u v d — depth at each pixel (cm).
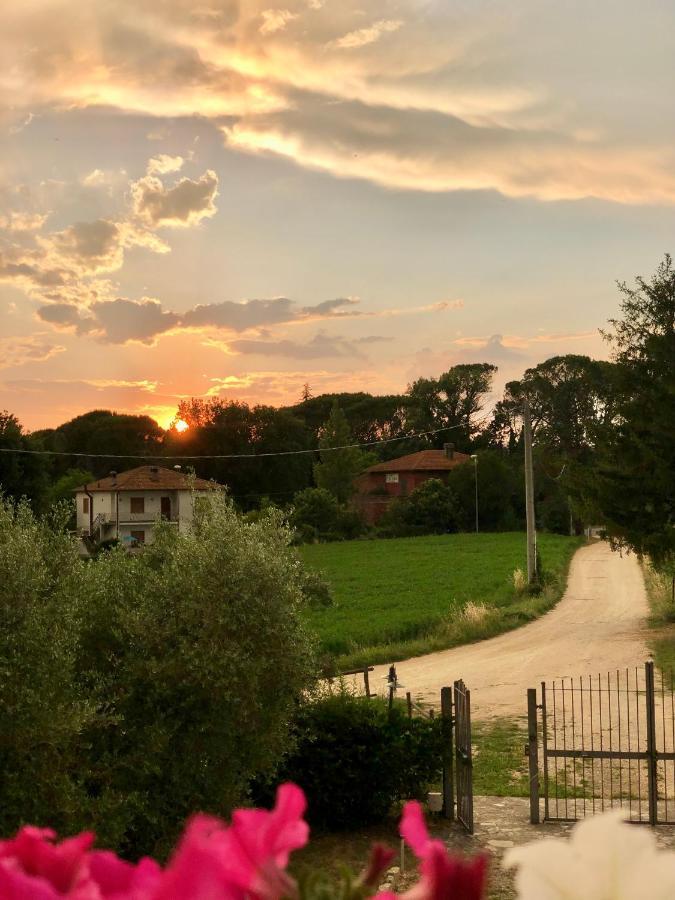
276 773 1197
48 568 1040
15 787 859
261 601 1098
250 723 1086
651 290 3372
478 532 8912
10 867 67
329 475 9044
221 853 64
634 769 1585
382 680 2728
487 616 3612
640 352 3388
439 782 1467
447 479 9400
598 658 2897
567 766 1617
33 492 5656
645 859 61
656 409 3291
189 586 1082
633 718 2031
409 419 12131
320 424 11969
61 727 873
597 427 3475
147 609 1066
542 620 3791
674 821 1248
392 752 1276
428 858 66
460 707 1281
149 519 7388
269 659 1098
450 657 3089
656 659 2798
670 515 3359
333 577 5522
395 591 4831
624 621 3672
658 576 4547
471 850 1154
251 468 9381
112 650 1062
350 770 1270
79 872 69
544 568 5325
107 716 942
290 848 68
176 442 9638
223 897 63
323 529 8562
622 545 3441
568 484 3500
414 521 8944
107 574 1120
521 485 9156
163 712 1052
